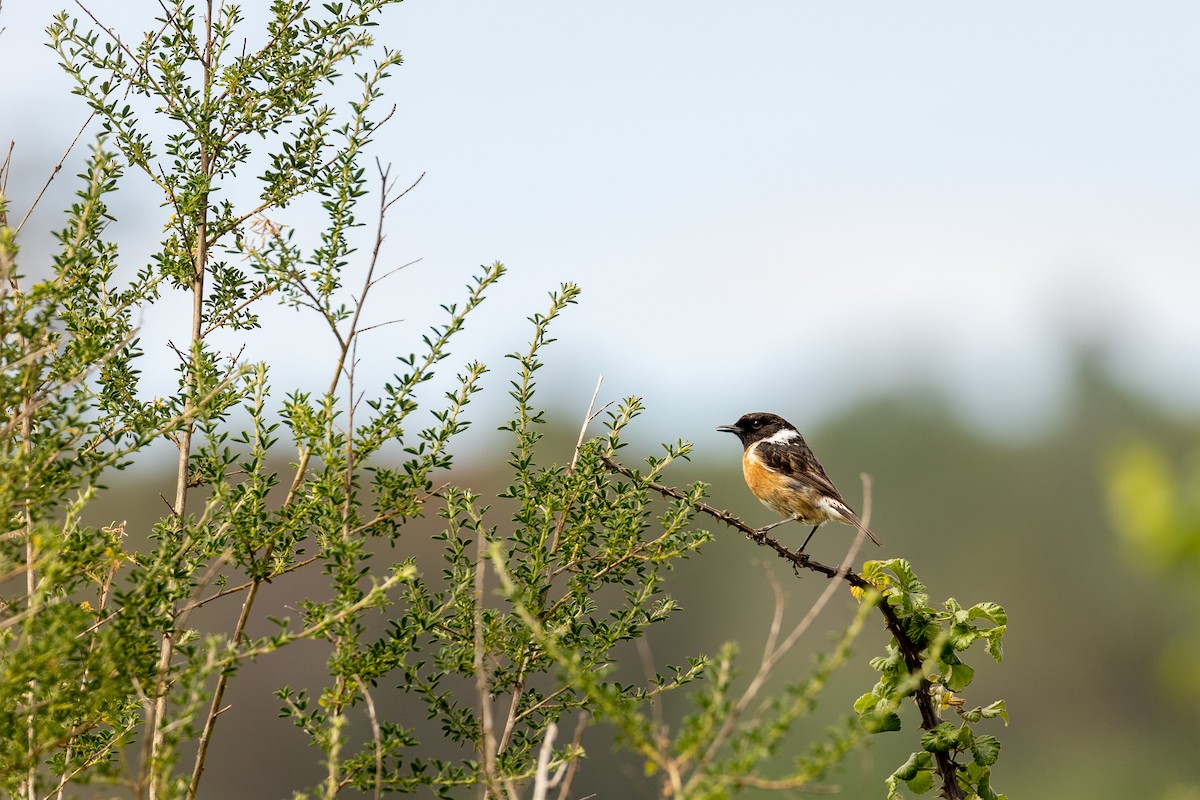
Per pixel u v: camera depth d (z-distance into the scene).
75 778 7.58
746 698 6.03
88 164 8.46
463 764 8.37
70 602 7.61
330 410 8.52
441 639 9.18
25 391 7.55
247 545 8.48
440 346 8.80
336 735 7.70
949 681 8.80
